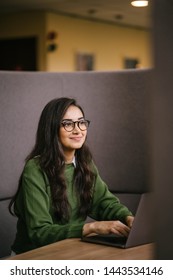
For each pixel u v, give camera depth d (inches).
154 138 19.0
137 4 121.3
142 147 96.7
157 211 19.6
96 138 100.0
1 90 90.0
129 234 49.8
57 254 47.6
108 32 384.5
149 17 18.6
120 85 99.0
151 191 19.5
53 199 61.3
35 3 302.0
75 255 47.0
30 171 61.7
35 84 95.0
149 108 19.2
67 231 55.1
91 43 366.6
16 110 92.2
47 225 57.7
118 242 51.0
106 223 53.9
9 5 307.3
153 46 18.7
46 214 59.2
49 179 61.6
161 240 19.9
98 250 48.9
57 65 334.6
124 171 98.6
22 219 64.9
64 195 61.6
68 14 340.5
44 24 323.9
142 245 50.7
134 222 50.4
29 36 330.6
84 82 100.2
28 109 94.0
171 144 19.2
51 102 64.4
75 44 350.6
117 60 396.8
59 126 62.5
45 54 325.7
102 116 100.2
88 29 363.3
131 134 97.9
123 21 378.0
